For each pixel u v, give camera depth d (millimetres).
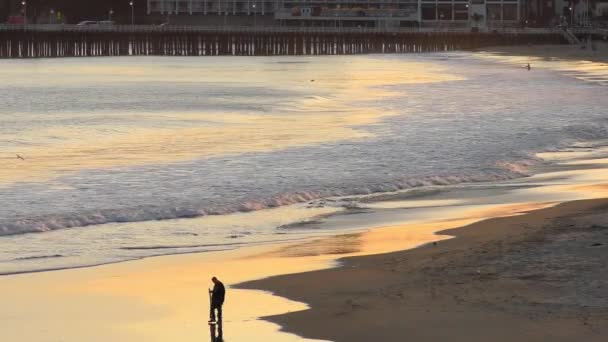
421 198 53062
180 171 63562
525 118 96062
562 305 30672
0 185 58531
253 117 101750
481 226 43312
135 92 140500
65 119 100688
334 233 43844
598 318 29438
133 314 31891
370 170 62688
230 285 34719
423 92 135000
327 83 158750
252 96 132125
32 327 30609
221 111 109250
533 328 28797
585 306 30531
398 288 33375
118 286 35156
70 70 197000
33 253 40500
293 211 49844
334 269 36469
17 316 31688
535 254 37031
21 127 92688
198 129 89875
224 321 30625
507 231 41781
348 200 52781
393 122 93938
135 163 67812
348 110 108875
